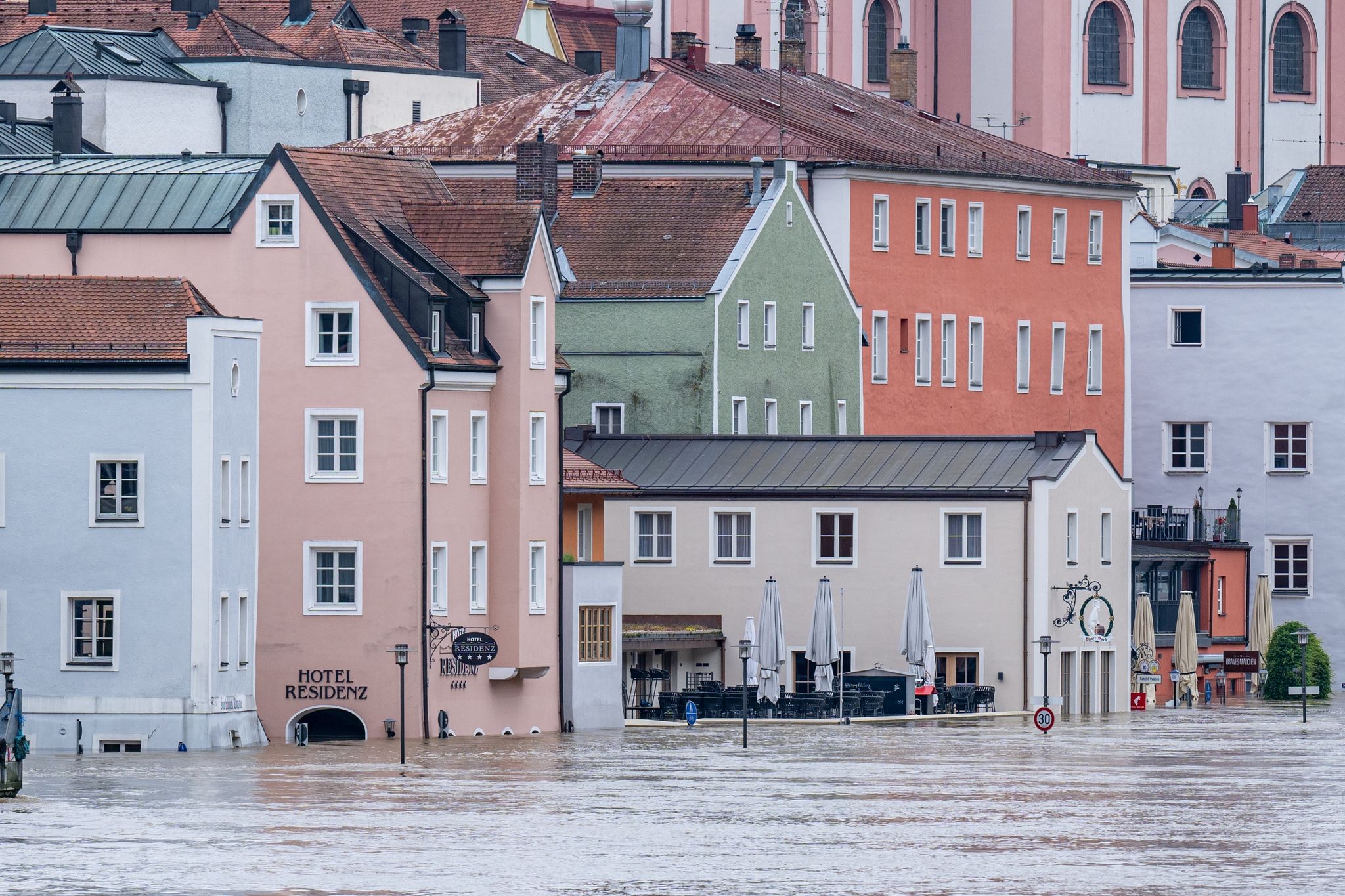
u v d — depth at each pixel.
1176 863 132.25
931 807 155.62
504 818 147.25
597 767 179.50
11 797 153.88
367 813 148.50
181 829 140.38
